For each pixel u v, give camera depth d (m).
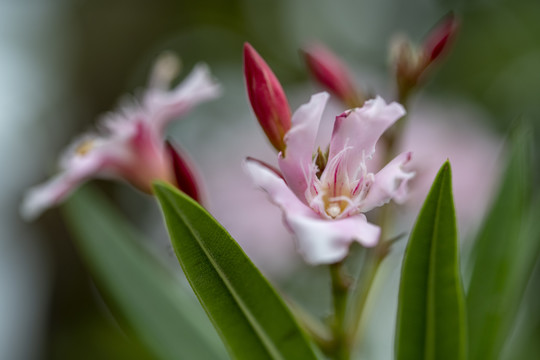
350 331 0.40
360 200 0.36
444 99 0.73
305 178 0.36
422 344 0.37
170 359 0.43
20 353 0.67
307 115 0.36
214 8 0.93
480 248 0.42
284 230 0.56
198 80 0.44
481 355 0.41
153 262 0.45
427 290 0.37
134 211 0.73
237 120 0.67
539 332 0.52
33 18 0.86
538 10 0.82
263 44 0.95
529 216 0.43
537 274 0.52
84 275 0.71
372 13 0.95
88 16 0.86
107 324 0.61
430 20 0.91
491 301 0.41
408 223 0.50
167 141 0.40
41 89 0.82
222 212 0.57
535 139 0.73
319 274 0.58
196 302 0.44
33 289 0.71
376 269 0.40
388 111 0.37
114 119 0.45
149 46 0.88
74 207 0.45
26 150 0.77
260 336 0.37
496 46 0.82
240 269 0.36
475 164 0.55
